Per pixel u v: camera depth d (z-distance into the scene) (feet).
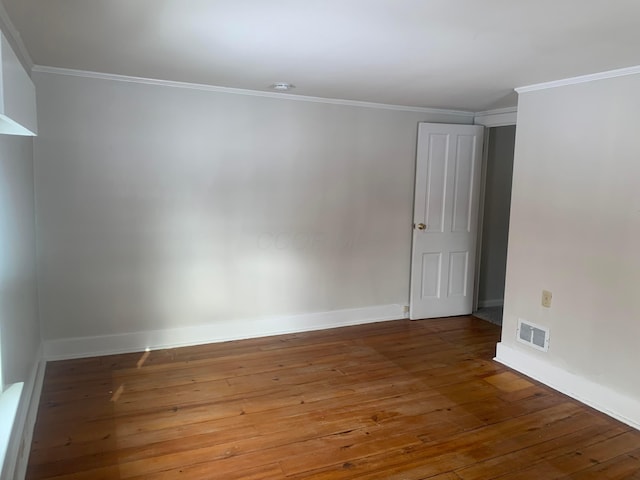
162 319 12.30
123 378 10.50
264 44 8.01
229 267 12.86
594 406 9.62
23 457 6.96
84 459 7.52
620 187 9.06
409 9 6.20
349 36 7.44
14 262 7.33
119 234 11.61
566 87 10.03
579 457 7.92
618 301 9.18
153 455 7.68
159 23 7.02
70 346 11.46
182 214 12.17
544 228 10.66
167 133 11.75
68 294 11.30
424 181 14.87
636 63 8.54
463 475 7.36
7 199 6.86
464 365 11.71
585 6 5.94
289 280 13.69
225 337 13.05
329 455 7.81
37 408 8.95
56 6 6.37
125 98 11.25
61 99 10.69
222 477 7.18
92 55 9.14
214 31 7.34
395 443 8.20
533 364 11.00
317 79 10.77
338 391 10.15
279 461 7.61
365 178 14.32
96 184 11.26
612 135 9.17
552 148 10.41
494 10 6.16
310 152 13.44
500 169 16.74
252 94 12.49
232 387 10.21
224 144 12.37
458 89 11.57
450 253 15.55
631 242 8.91
